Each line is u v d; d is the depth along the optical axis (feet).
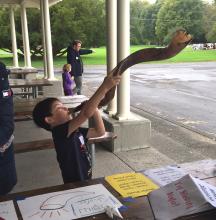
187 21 160.15
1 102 6.52
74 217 5.01
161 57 5.08
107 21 16.76
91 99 6.16
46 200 5.55
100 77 56.08
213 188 5.33
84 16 119.24
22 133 18.17
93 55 135.03
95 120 7.38
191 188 5.15
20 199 5.62
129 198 5.55
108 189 5.92
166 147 16.42
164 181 6.21
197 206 4.88
